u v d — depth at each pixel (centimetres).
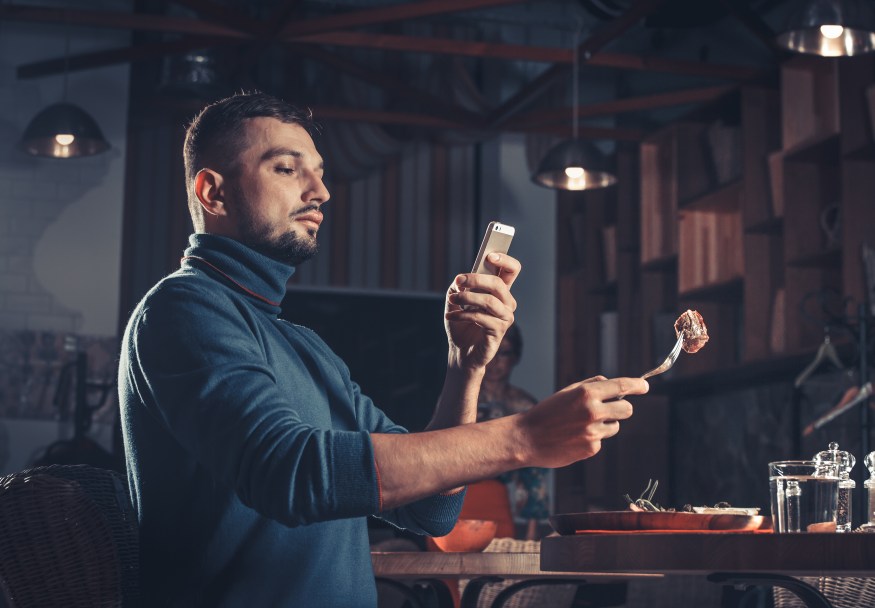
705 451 611
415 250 774
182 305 141
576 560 151
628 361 680
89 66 615
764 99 560
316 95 707
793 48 412
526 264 784
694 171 620
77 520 155
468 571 225
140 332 141
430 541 298
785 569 139
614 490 659
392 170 775
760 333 543
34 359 639
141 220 723
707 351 608
